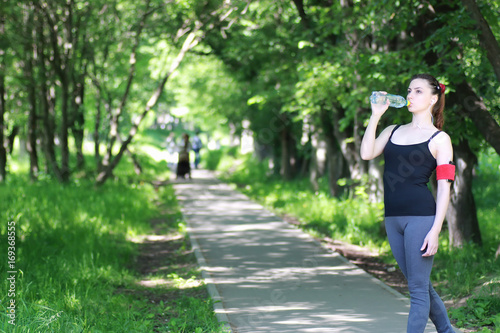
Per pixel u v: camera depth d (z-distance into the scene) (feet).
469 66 26.94
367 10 29.99
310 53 47.37
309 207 52.60
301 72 41.73
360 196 47.42
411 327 13.56
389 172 13.85
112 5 63.10
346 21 37.91
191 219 48.34
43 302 19.57
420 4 27.99
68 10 61.11
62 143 66.39
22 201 44.86
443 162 13.35
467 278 22.85
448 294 22.33
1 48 58.34
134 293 24.25
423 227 13.38
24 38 58.90
